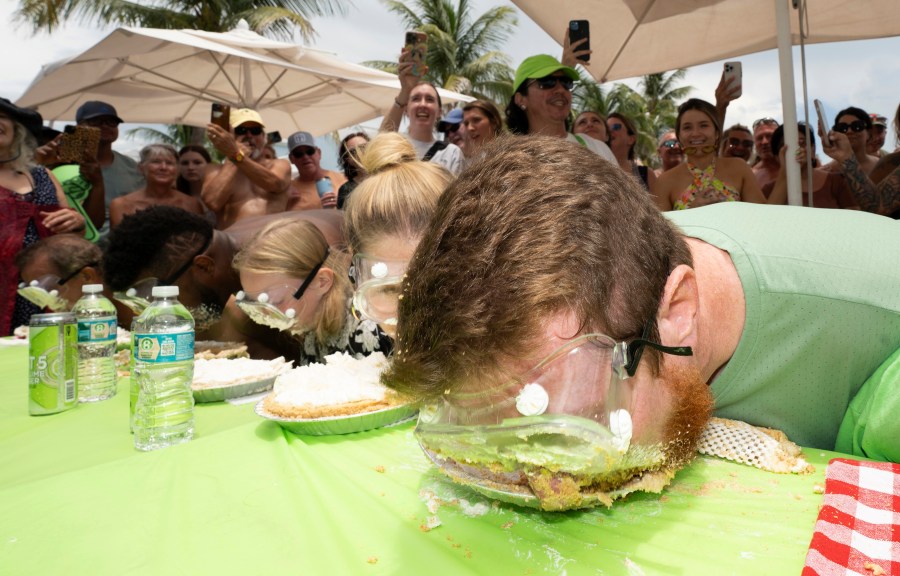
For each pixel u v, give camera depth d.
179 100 8.06
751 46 4.16
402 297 0.85
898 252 1.27
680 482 1.15
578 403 0.80
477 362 0.77
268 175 4.74
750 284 1.22
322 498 1.12
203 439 1.49
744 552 0.88
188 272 2.36
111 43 5.82
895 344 1.21
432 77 24.75
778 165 4.69
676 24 4.05
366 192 1.52
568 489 0.90
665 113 31.27
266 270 2.07
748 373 1.26
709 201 3.66
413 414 1.64
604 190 0.85
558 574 0.85
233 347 2.49
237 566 0.91
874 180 3.80
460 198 0.83
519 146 0.90
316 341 2.33
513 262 0.76
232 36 6.87
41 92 6.98
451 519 1.03
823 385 1.27
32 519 1.08
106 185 5.54
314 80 7.52
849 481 1.04
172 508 1.11
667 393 0.97
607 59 4.42
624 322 0.83
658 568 0.85
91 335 2.02
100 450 1.50
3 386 2.22
